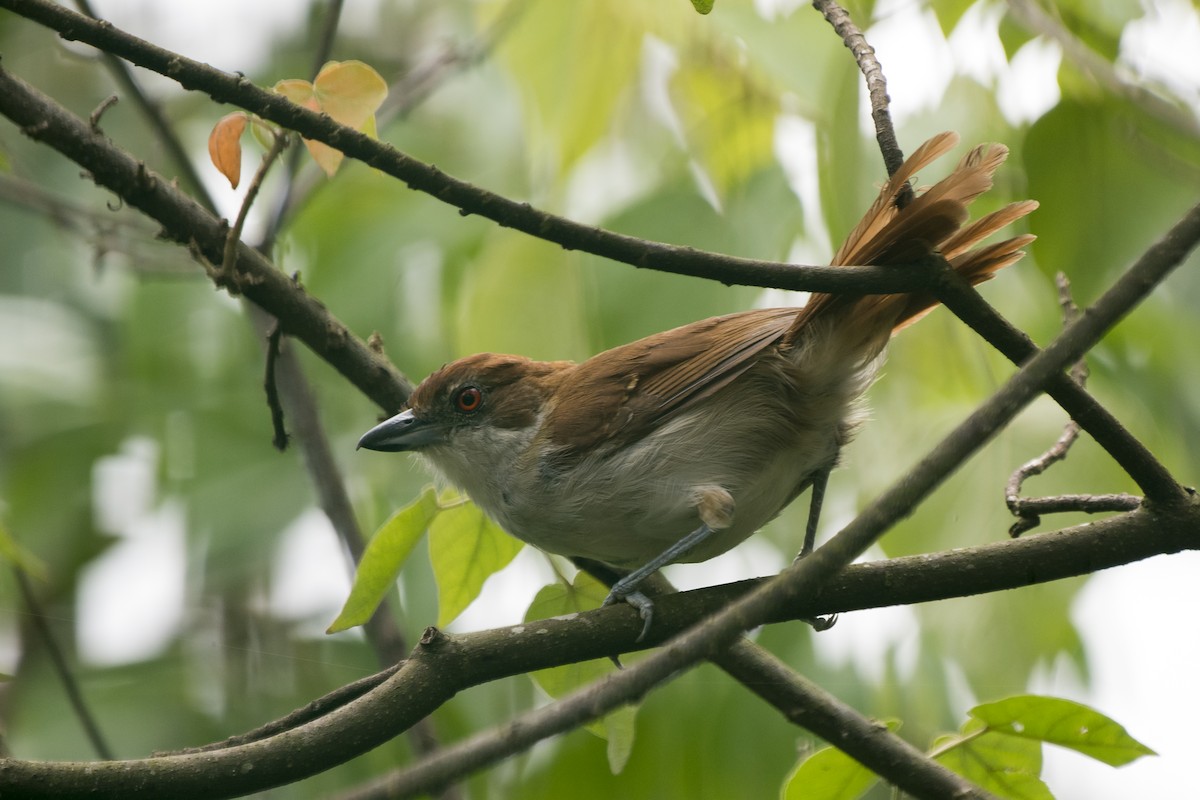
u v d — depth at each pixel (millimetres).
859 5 8992
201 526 10992
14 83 7289
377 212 11266
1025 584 6754
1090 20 8906
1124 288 5418
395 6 13438
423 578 10344
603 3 10406
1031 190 8461
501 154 11547
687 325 8617
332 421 11320
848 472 10469
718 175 10453
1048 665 9180
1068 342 5398
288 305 7969
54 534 11844
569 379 8516
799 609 6738
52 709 10570
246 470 11227
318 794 10133
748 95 10352
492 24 10750
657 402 8062
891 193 6730
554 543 8289
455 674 6344
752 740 9977
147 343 11828
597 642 6703
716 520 7656
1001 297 10062
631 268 9211
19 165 10516
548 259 9266
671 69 10789
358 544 8953
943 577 6742
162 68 6207
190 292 11812
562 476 8102
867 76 6812
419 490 10727
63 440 11836
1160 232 8273
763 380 7965
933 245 6633
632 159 11172
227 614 11672
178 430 11508
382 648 8820
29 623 11109
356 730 6043
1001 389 5402
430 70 10547
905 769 6965
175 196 7645
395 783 5000
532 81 10531
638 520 8039
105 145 7465
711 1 5855
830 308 7641
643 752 10211
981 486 9094
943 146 6695
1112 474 9195
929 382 9883
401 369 10641
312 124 6277
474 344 9320
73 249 12945
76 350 12594
